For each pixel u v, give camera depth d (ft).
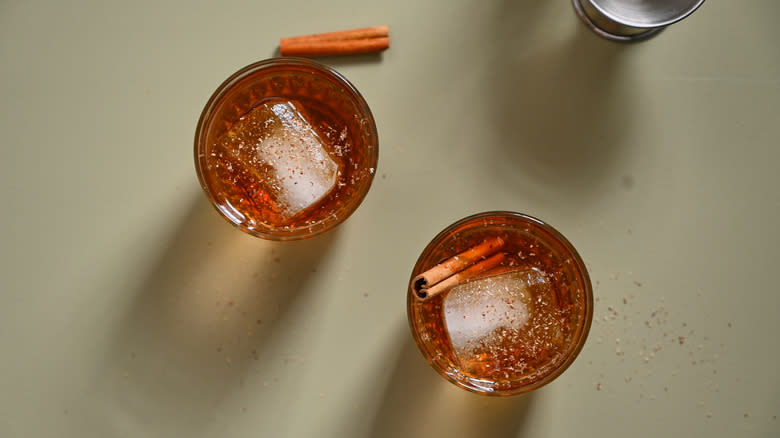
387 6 1.55
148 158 1.55
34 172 1.56
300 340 1.54
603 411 1.54
